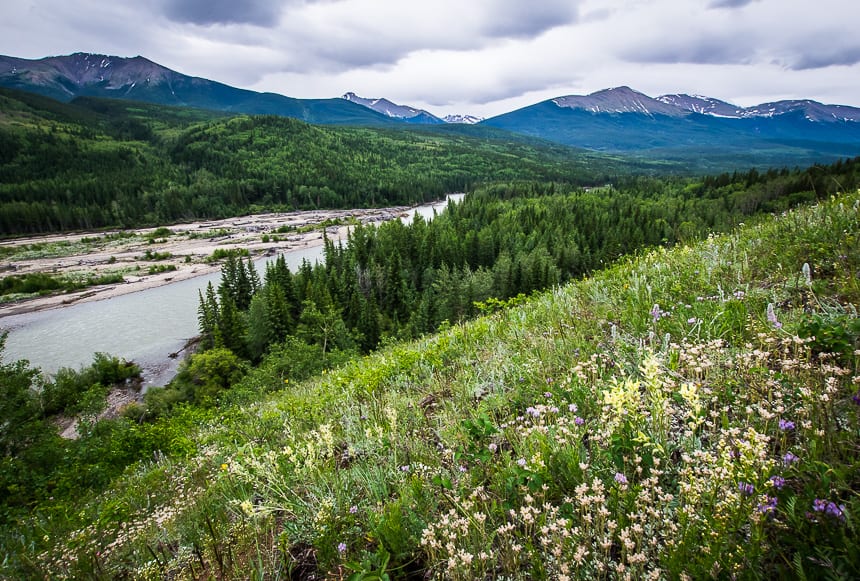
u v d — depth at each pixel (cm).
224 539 294
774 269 459
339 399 552
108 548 363
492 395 387
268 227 13600
